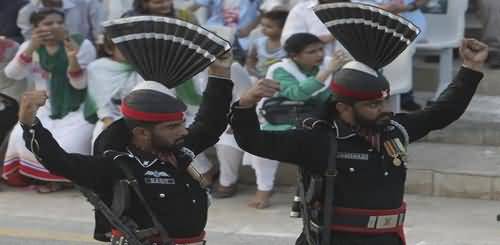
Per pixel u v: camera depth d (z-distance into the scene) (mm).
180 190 8016
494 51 19703
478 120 17797
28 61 16312
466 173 15523
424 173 15727
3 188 16953
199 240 8164
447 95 8883
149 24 7824
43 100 7684
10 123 16922
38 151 7707
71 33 17844
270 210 15352
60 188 16891
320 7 8367
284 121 14641
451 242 13430
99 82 15617
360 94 8250
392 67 16672
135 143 8031
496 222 14359
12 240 14047
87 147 16281
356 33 8328
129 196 7836
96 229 8367
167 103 7809
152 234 7828
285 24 16531
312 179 8445
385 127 8562
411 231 13922
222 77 8398
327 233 8352
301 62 14648
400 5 17844
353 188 8430
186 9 17719
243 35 18469
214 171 16688
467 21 21734
